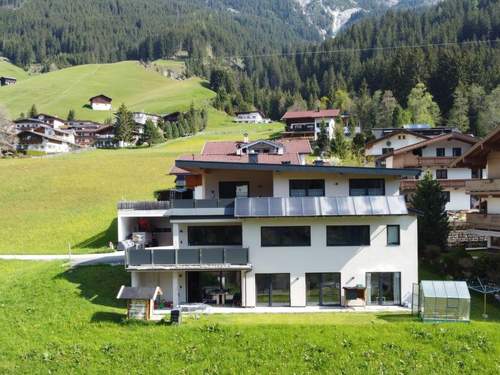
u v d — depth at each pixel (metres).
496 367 25.19
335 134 103.69
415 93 127.56
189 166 36.53
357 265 33.78
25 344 28.33
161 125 159.88
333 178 36.12
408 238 33.69
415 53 153.25
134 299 30.03
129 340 28.03
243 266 33.25
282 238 34.09
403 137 74.75
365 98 149.00
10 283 37.78
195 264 33.38
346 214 32.75
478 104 120.38
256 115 197.12
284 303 33.84
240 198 34.06
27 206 71.12
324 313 31.62
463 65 135.38
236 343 27.36
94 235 58.16
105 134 155.25
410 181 58.44
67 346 27.91
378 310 32.25
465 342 26.83
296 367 25.61
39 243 56.28
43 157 110.44
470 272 37.06
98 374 25.73
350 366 25.47
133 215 45.75
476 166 42.22
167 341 27.78
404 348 26.50
